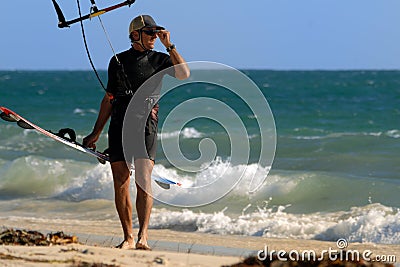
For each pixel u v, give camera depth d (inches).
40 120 4065.0
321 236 1456.7
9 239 887.7
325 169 2192.4
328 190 1823.3
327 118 4008.4
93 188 2009.1
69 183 2142.0
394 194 1781.5
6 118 919.0
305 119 3966.5
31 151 2773.1
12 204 1937.7
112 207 1825.8
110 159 941.2
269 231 1491.1
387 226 1437.0
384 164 2217.0
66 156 2677.2
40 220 1633.9
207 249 1088.2
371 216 1471.5
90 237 1233.4
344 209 1692.9
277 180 1866.4
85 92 7396.7
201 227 1553.9
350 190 1818.4
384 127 3501.5
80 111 4650.6
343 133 3159.5
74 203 1913.1
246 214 1668.3
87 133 3479.3
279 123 3777.1
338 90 7253.9
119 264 743.1
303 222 1553.9
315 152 2474.2
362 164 2229.3
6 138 3056.1
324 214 1653.5
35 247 832.9
